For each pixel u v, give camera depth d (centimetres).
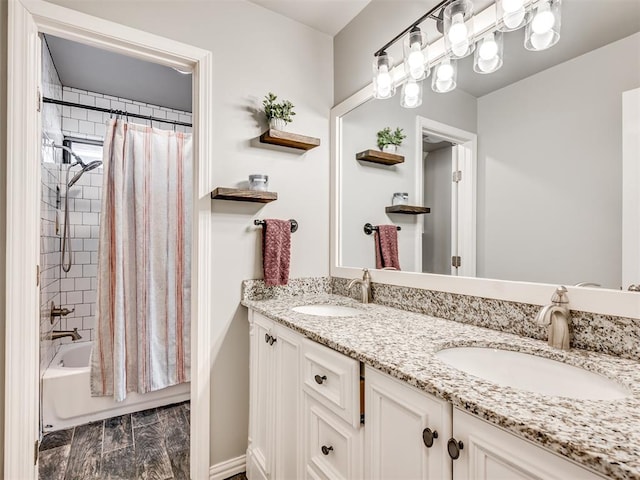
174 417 221
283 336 135
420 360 84
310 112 197
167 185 241
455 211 133
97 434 200
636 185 87
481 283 121
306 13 187
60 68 251
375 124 174
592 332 92
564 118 101
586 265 96
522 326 108
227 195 156
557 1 98
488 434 61
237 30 173
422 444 74
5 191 126
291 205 188
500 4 105
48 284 212
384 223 167
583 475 48
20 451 127
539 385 91
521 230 111
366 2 179
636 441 49
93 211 288
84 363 256
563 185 101
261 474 149
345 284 189
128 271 227
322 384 108
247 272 174
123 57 237
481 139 124
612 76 92
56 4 133
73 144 281
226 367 168
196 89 163
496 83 120
